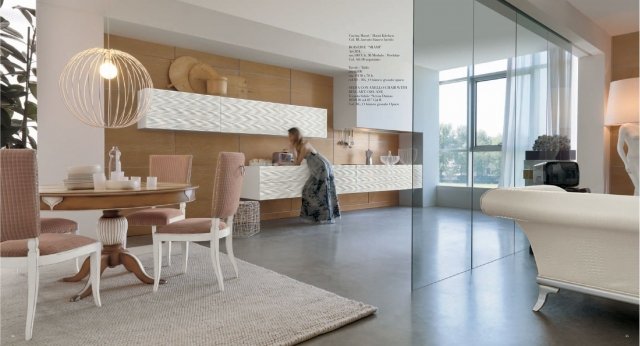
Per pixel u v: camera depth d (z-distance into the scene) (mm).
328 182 5926
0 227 1973
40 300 2566
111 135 4656
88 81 4195
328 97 6977
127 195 2529
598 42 5770
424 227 2945
